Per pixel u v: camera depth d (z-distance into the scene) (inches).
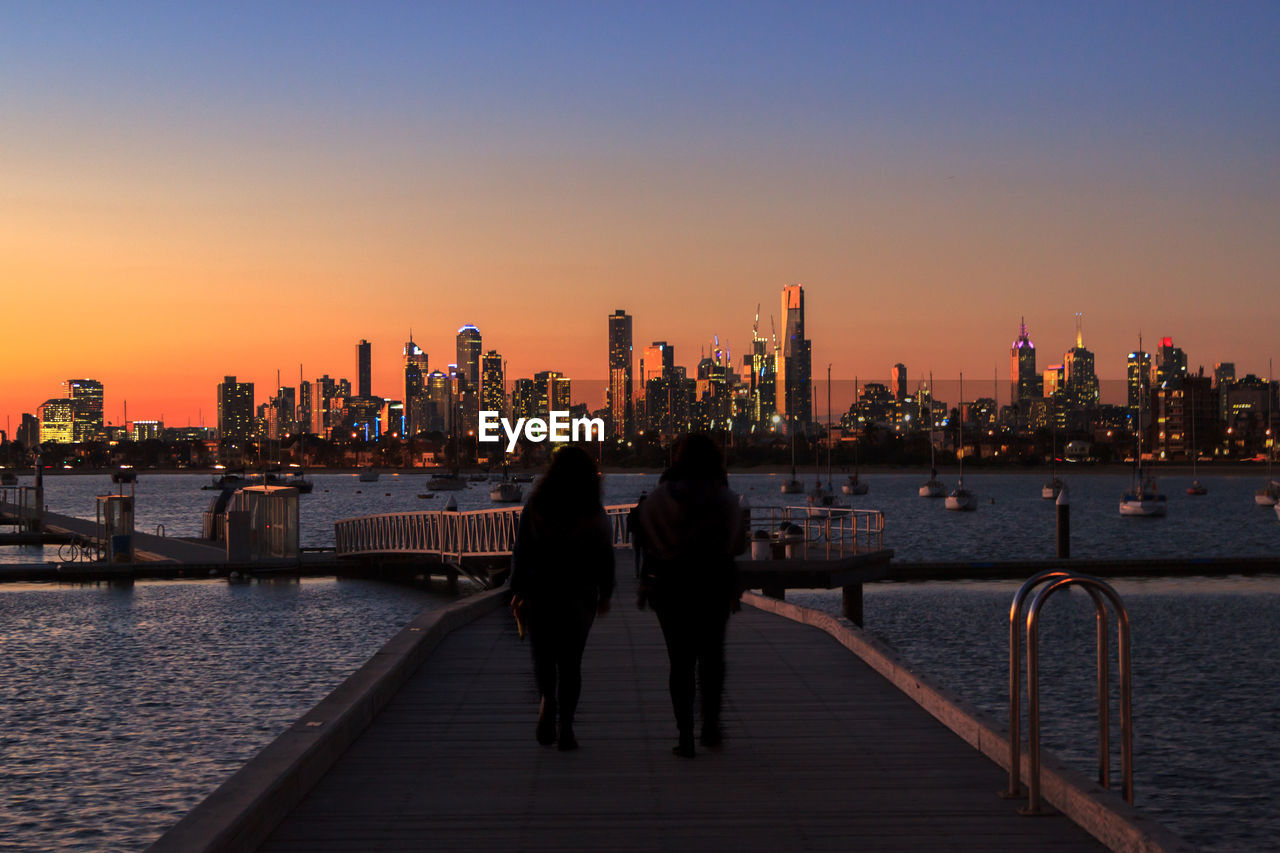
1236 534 3292.3
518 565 329.1
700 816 278.5
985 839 259.6
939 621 1229.7
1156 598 1405.0
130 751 652.1
